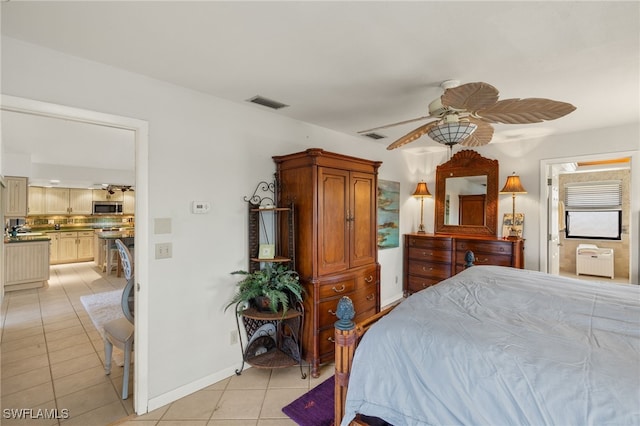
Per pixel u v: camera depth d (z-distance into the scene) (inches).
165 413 84.7
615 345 51.1
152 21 60.4
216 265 100.7
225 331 103.0
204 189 97.7
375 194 130.7
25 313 159.9
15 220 252.7
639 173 128.8
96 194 323.9
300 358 105.0
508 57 74.2
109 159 216.1
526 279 93.4
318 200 106.4
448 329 56.6
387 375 55.9
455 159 181.8
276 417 83.0
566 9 56.1
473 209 174.7
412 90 94.6
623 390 39.9
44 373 104.5
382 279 170.2
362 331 67.8
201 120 97.0
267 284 102.7
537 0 53.5
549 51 71.4
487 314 65.0
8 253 197.9
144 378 84.8
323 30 63.3
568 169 215.6
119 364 110.5
